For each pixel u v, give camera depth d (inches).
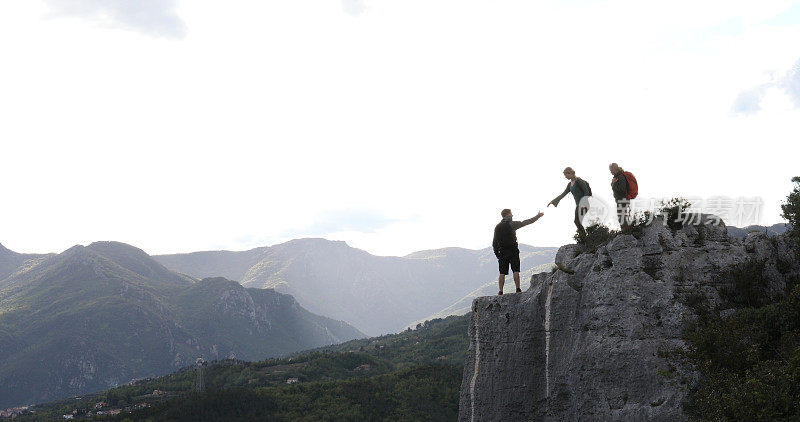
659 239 561.0
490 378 643.5
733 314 513.3
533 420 592.7
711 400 440.1
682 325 508.7
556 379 573.6
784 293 528.1
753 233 584.1
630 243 558.9
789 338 467.5
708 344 470.9
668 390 477.1
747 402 424.5
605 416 510.6
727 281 541.6
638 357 504.7
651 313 525.7
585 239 636.7
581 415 534.0
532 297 628.1
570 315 579.2
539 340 610.5
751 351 466.9
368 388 6441.9
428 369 6914.4
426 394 6038.4
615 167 598.5
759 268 540.7
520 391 609.3
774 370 445.1
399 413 5561.0
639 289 536.1
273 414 5915.4
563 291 591.8
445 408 5679.1
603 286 553.3
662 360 493.7
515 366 621.6
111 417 6294.3
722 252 558.3
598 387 523.5
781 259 558.9
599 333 539.8
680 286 534.9
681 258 549.3
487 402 637.9
